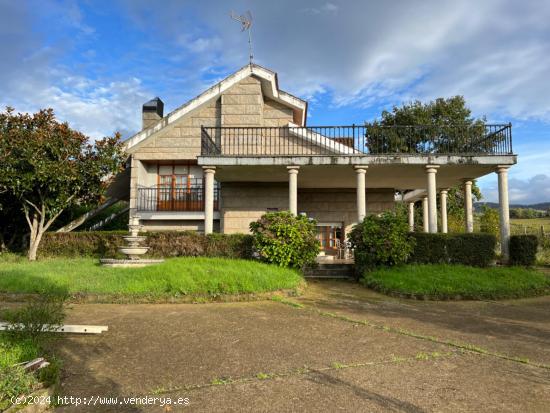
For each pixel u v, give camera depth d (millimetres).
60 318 4781
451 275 9391
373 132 14906
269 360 4227
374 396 3307
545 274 10422
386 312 6910
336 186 16500
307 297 8398
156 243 12133
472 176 14352
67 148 12836
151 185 17109
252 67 15945
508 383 3625
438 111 25688
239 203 16188
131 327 5707
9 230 15516
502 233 12016
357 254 11070
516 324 6109
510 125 12234
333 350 4578
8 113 12820
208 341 4980
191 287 7812
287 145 15461
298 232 10375
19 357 3746
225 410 3061
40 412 3062
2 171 11852
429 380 3666
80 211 18969
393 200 16828
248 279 8297
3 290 7762
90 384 3623
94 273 8930
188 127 16422
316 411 3033
